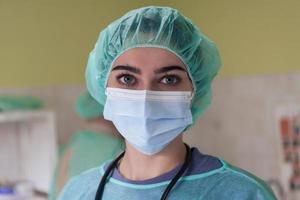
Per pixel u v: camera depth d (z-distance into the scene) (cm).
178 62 98
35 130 242
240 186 94
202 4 222
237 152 242
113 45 103
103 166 112
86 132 211
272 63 219
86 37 241
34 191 244
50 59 248
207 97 113
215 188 95
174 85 98
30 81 249
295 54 215
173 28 102
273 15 215
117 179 103
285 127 229
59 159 216
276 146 233
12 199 234
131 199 97
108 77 105
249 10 218
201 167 98
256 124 236
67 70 247
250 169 240
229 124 242
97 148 201
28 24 246
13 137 249
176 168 98
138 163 100
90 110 211
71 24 243
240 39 221
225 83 238
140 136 97
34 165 245
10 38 246
